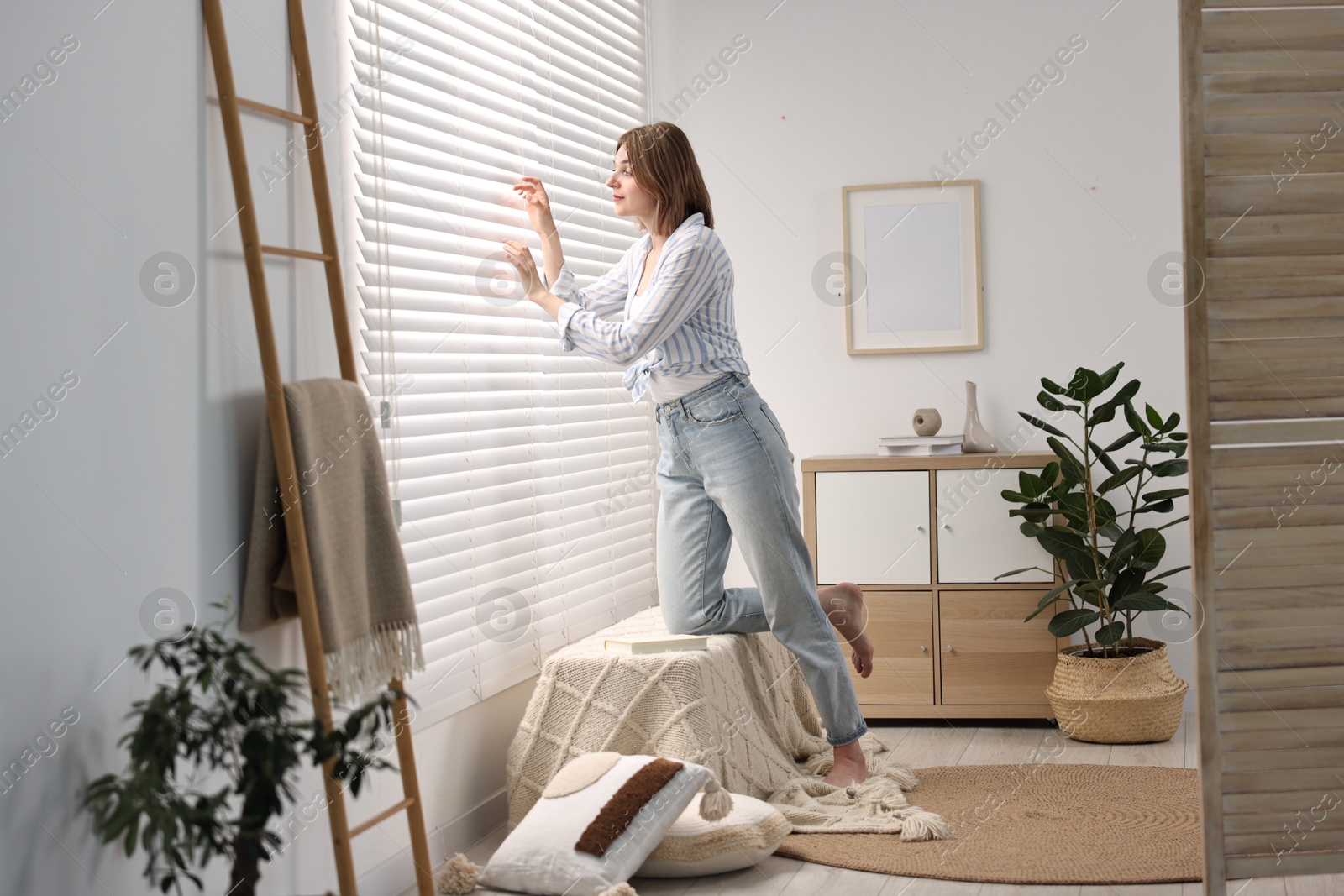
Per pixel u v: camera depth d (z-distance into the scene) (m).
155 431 1.73
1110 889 2.17
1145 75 3.65
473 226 2.72
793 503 2.75
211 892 1.81
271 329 1.85
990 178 3.76
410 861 2.35
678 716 2.54
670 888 2.28
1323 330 2.05
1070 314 3.71
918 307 3.82
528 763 2.63
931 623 3.47
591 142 3.44
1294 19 2.03
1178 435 3.30
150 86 1.73
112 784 1.54
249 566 1.87
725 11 3.95
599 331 2.56
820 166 3.89
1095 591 3.30
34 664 1.51
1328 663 2.06
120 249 1.67
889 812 2.60
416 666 2.11
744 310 3.96
